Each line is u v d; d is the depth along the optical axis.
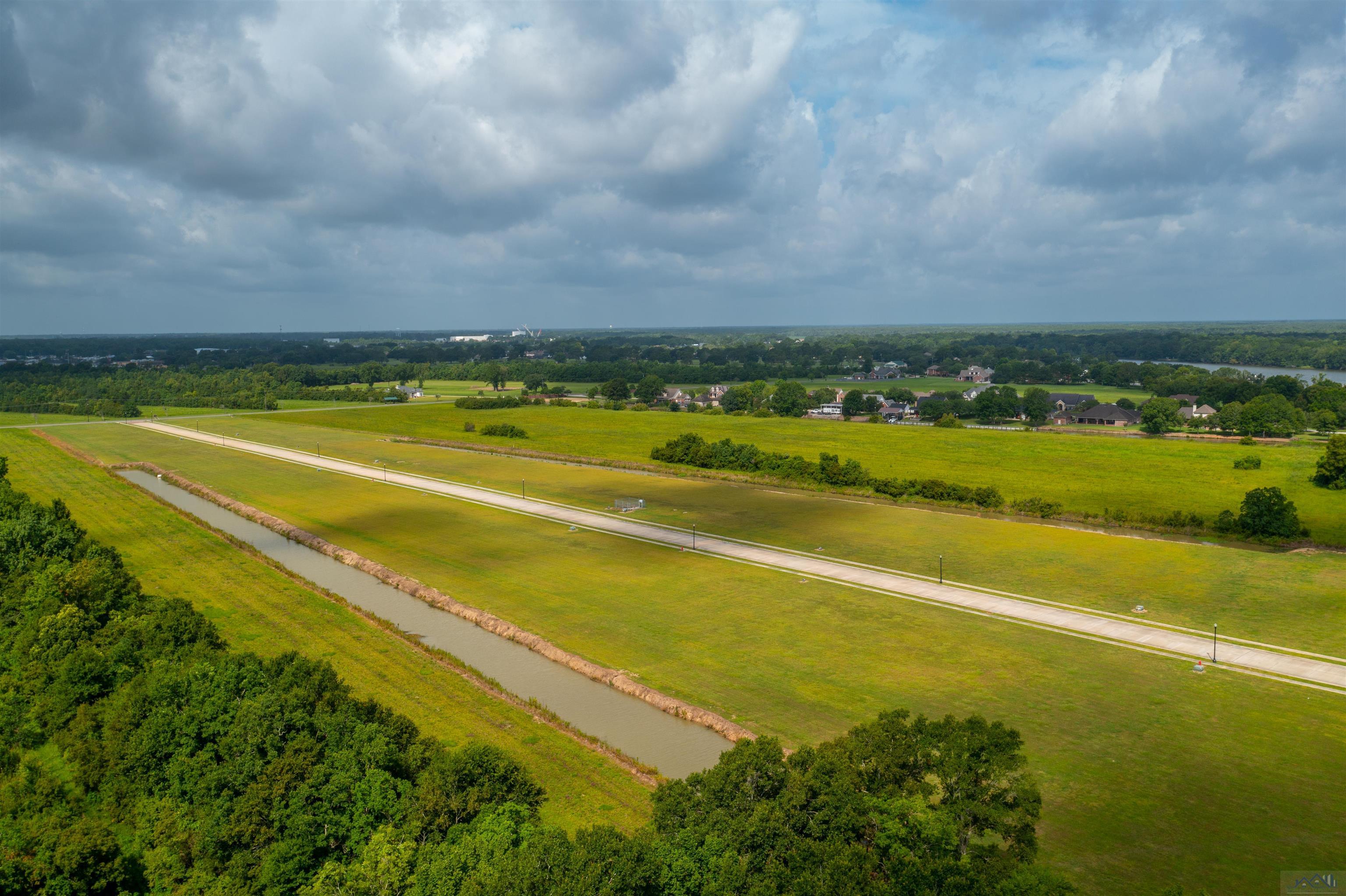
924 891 28.59
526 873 29.67
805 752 36.25
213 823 36.69
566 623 65.75
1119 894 33.91
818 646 60.44
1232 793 41.34
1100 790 41.72
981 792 33.38
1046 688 53.03
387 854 32.88
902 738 36.28
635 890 29.55
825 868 29.98
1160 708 50.25
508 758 40.38
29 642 54.88
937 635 62.16
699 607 69.06
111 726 44.00
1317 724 47.97
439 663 58.84
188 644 52.41
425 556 85.62
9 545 70.88
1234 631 62.03
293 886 34.78
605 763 45.12
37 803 41.16
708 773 35.78
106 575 63.34
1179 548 85.00
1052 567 78.94
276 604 71.44
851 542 89.12
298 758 38.28
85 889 34.75
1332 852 36.56
